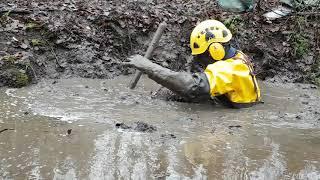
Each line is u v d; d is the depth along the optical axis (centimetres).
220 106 546
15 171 418
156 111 523
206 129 488
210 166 431
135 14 670
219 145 459
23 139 457
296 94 598
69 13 649
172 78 536
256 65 650
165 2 734
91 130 473
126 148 448
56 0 679
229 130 488
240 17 686
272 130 492
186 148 452
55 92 558
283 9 705
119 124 481
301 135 484
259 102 560
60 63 609
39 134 465
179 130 482
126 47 648
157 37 572
